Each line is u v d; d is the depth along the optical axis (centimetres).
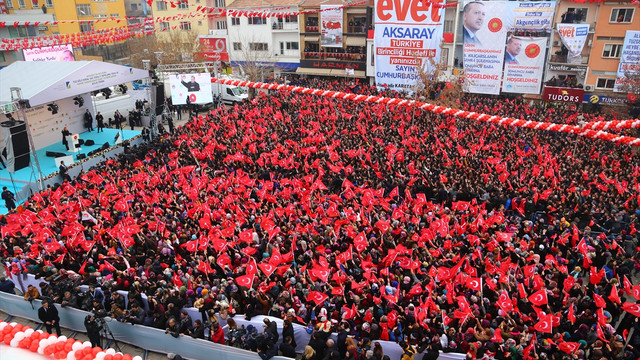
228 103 5322
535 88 4778
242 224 2000
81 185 2612
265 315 1484
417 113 3953
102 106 4403
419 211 2095
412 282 1594
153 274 1633
